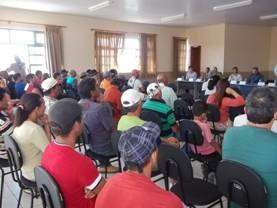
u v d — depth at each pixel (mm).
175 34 11812
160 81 5164
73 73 7320
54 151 1431
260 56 12305
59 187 1357
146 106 3178
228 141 1588
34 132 2078
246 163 1481
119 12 8516
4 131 2803
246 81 8242
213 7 7871
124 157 976
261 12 8719
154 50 11133
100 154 2898
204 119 3008
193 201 1879
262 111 1430
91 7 7715
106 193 974
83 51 9281
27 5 7488
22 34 8172
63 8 7883
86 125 2850
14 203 2650
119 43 10148
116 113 4230
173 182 2338
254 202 1430
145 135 975
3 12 7691
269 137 1421
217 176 1598
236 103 3680
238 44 11461
